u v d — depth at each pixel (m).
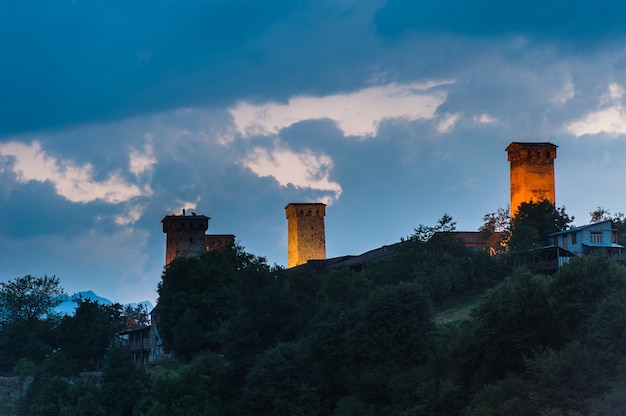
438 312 123.94
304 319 122.38
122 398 120.38
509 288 92.19
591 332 81.81
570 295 88.06
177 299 142.88
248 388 108.94
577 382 77.69
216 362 119.19
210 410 112.19
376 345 103.38
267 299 120.81
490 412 79.88
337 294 123.75
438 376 95.50
